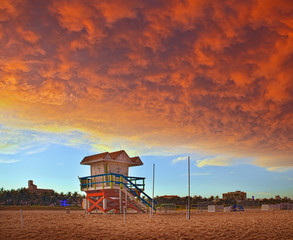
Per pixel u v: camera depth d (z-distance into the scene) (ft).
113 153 119.85
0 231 59.67
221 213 126.41
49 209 160.25
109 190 108.88
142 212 114.01
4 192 340.59
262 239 55.88
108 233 59.93
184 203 213.25
